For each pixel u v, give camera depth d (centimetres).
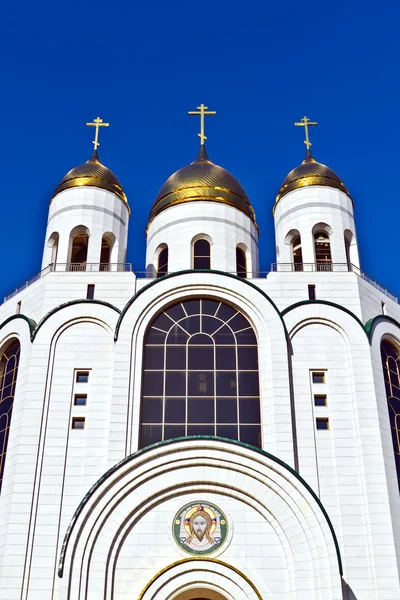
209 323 4156
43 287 4322
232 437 3881
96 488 3528
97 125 5338
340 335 4128
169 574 3438
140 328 4100
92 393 3994
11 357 4347
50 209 4944
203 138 5312
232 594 3412
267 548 3497
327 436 3878
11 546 3616
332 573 3344
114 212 4881
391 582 3525
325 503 3719
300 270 4678
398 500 3772
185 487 3594
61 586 3328
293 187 4894
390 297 4556
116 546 3478
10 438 3959
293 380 4006
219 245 4653
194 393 3991
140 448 3838
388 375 4216
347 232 4788
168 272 4597
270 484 3566
